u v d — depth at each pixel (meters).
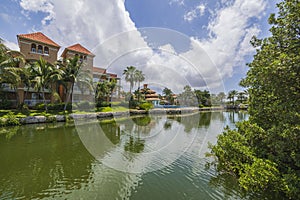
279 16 3.96
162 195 3.41
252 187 3.46
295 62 2.50
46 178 4.12
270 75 2.89
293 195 2.89
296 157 3.20
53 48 19.77
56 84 15.88
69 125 12.22
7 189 3.63
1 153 6.09
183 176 4.21
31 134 9.42
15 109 14.47
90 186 3.72
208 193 3.53
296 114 2.80
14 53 14.86
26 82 15.14
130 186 3.73
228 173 4.45
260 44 5.36
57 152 6.15
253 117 5.16
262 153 4.25
